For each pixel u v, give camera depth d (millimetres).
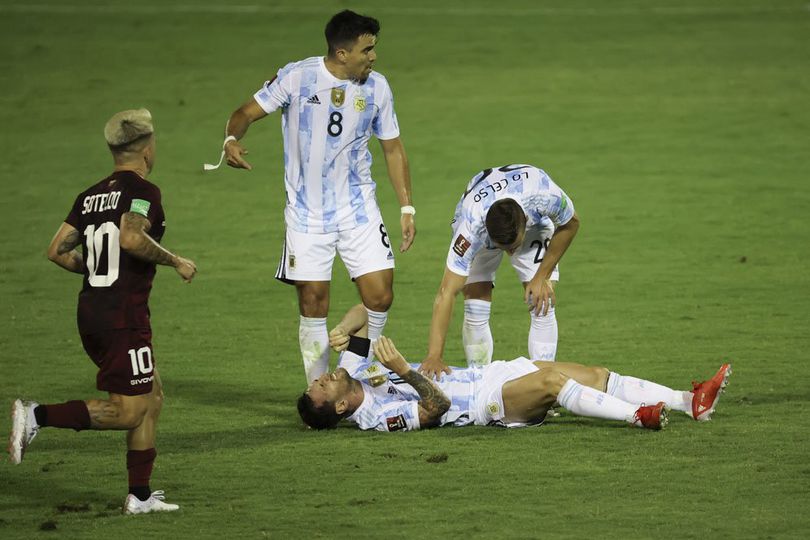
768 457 21250
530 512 18578
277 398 26969
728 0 102875
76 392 27141
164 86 74812
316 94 25672
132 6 99938
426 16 96812
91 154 60562
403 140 63156
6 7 98188
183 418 25234
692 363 28766
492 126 65812
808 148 60531
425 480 20391
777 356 29297
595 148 61250
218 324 34375
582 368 24047
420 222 48812
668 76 77000
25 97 72062
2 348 31484
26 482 20750
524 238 25781
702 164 57844
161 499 19266
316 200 26109
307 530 17938
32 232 46875
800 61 80625
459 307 36094
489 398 23641
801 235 45219
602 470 20688
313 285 26375
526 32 91062
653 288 37781
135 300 18875
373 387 24266
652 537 17359
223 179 56656
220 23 93625
